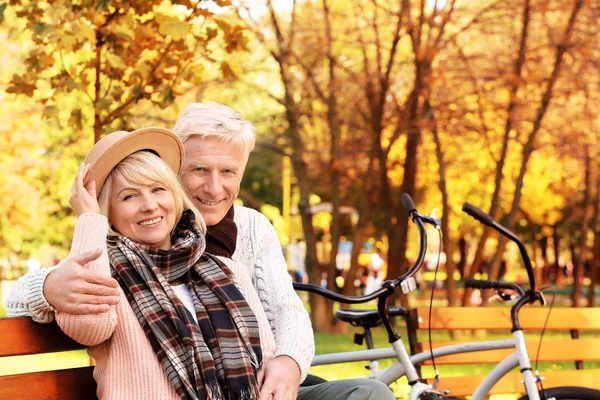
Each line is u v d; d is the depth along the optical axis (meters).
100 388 3.07
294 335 3.53
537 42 17.52
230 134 3.71
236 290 3.26
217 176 3.69
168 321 3.05
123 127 6.12
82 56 6.18
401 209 17.94
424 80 16.59
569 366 9.95
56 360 12.24
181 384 3.00
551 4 16.89
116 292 2.89
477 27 17.09
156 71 6.17
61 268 2.89
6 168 29.12
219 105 3.81
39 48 6.05
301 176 18.84
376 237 36.12
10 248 38.72
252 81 19.20
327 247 44.59
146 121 12.08
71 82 5.97
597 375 6.12
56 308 2.89
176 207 3.33
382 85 17.61
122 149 3.20
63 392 3.15
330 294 4.12
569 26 16.62
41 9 5.98
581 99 18.34
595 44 16.72
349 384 3.53
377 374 4.54
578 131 18.44
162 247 3.30
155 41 6.19
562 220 36.41
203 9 6.32
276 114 19.08
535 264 40.91
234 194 3.74
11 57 22.20
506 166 23.53
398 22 16.86
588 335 15.06
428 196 27.95
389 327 4.38
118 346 3.04
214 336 3.13
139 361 3.02
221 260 3.41
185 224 3.36
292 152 19.11
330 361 4.61
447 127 17.47
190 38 6.58
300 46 18.47
